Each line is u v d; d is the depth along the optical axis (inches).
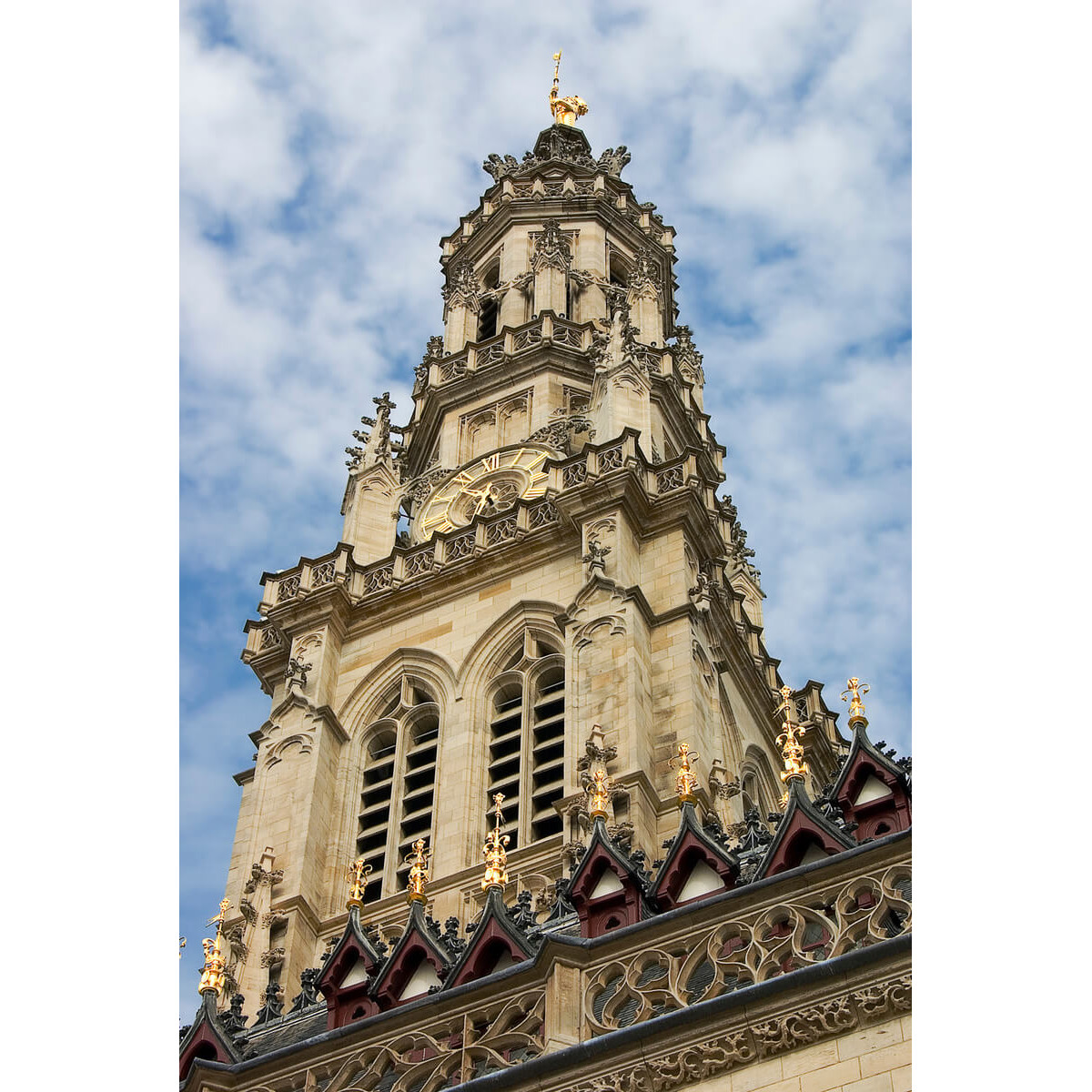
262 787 2234.3
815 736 2603.3
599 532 2335.1
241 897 2071.9
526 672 2278.5
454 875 2048.5
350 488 2694.4
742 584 2886.3
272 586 2511.1
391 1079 1253.7
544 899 1913.1
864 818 1390.3
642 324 3075.8
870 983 1100.5
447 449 2819.9
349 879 2133.4
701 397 3137.3
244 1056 1437.0
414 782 2250.2
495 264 3255.4
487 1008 1234.6
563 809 1972.2
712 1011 1120.2
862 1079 1062.4
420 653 2368.4
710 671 2239.2
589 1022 1182.3
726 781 2065.7
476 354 2955.2
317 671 2361.0
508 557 2418.8
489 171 3526.1
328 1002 1517.0
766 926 1189.7
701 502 2413.9
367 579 2497.5
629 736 2032.5
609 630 2188.7
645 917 1370.6
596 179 3361.2
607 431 2573.8
